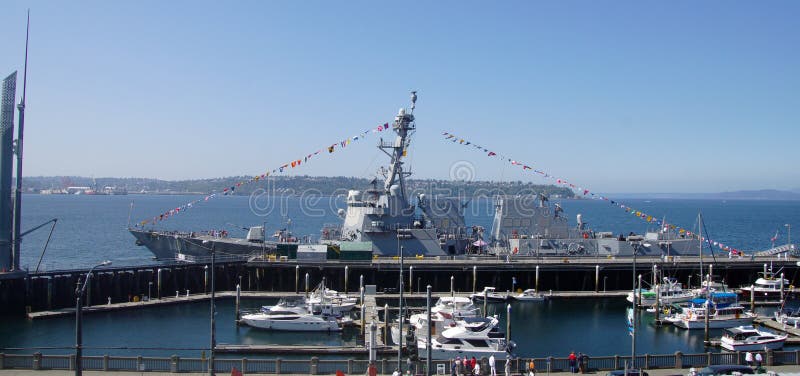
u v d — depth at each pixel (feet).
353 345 199.62
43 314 228.22
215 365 149.59
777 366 158.51
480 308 245.65
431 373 147.84
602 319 241.35
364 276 278.87
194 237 315.58
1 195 232.12
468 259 296.10
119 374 143.33
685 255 318.24
